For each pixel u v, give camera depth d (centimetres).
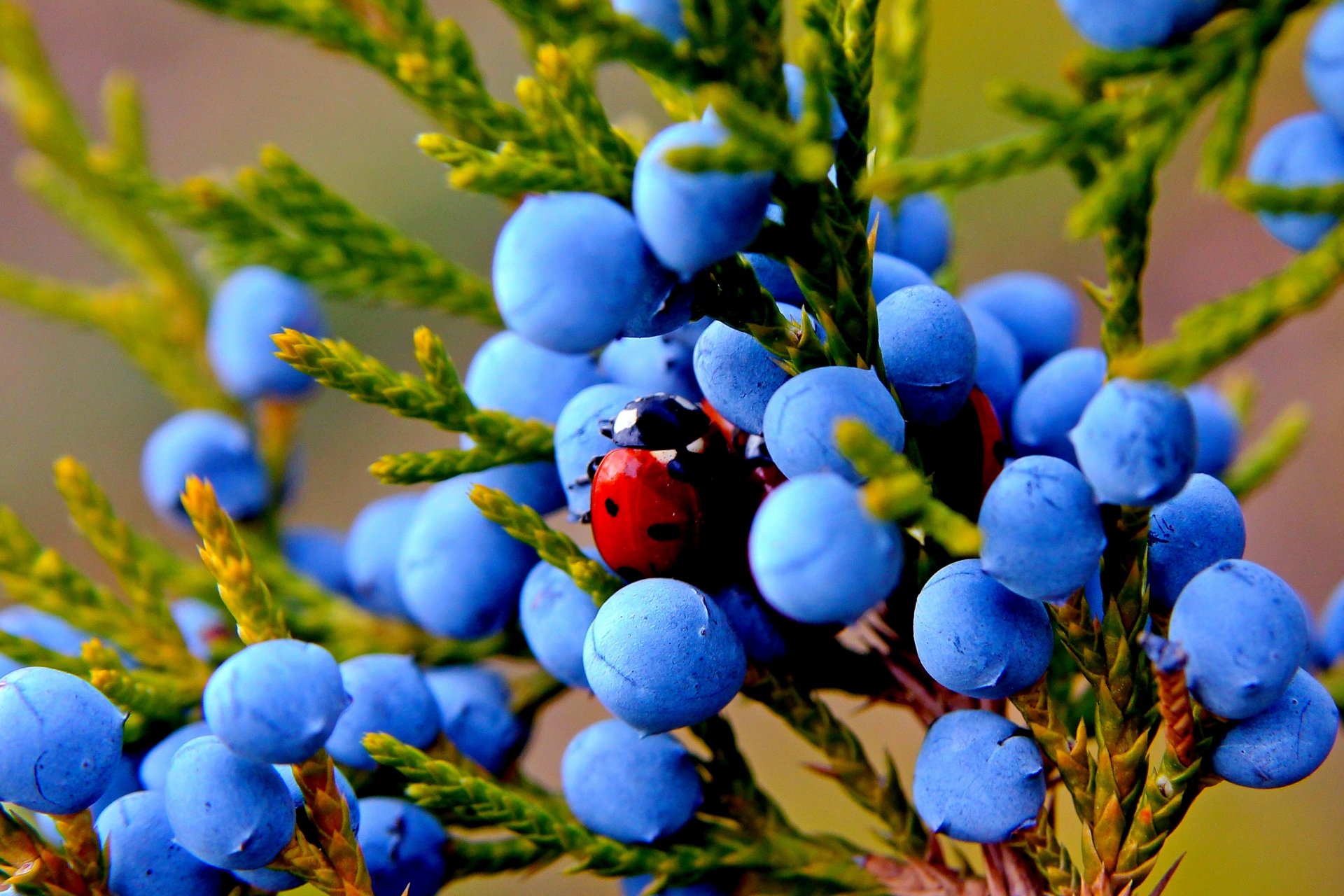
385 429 54
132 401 56
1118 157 19
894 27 22
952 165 18
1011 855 20
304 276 22
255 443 25
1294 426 23
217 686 18
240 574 19
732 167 18
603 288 18
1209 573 19
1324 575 46
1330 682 21
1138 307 19
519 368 20
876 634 20
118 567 21
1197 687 19
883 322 19
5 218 60
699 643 19
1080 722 19
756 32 18
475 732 21
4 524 21
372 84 57
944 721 19
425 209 53
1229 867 38
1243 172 45
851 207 19
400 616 22
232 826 19
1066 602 19
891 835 20
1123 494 18
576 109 19
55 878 19
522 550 21
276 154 21
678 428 19
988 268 49
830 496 18
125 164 22
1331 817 39
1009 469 18
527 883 45
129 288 27
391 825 20
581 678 20
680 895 20
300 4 21
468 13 55
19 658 20
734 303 19
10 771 19
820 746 20
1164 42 19
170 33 61
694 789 20
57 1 62
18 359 56
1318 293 18
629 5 19
